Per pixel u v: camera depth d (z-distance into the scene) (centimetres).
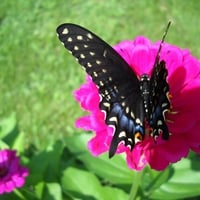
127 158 17
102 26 47
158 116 16
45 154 27
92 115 18
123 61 17
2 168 25
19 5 49
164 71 16
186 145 17
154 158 17
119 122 16
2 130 29
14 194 25
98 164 25
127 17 48
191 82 18
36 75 42
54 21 47
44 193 25
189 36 46
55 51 44
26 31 46
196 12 49
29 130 38
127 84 17
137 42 19
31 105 40
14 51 45
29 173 26
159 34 46
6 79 42
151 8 48
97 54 16
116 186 26
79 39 16
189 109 18
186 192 24
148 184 24
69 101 40
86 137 26
